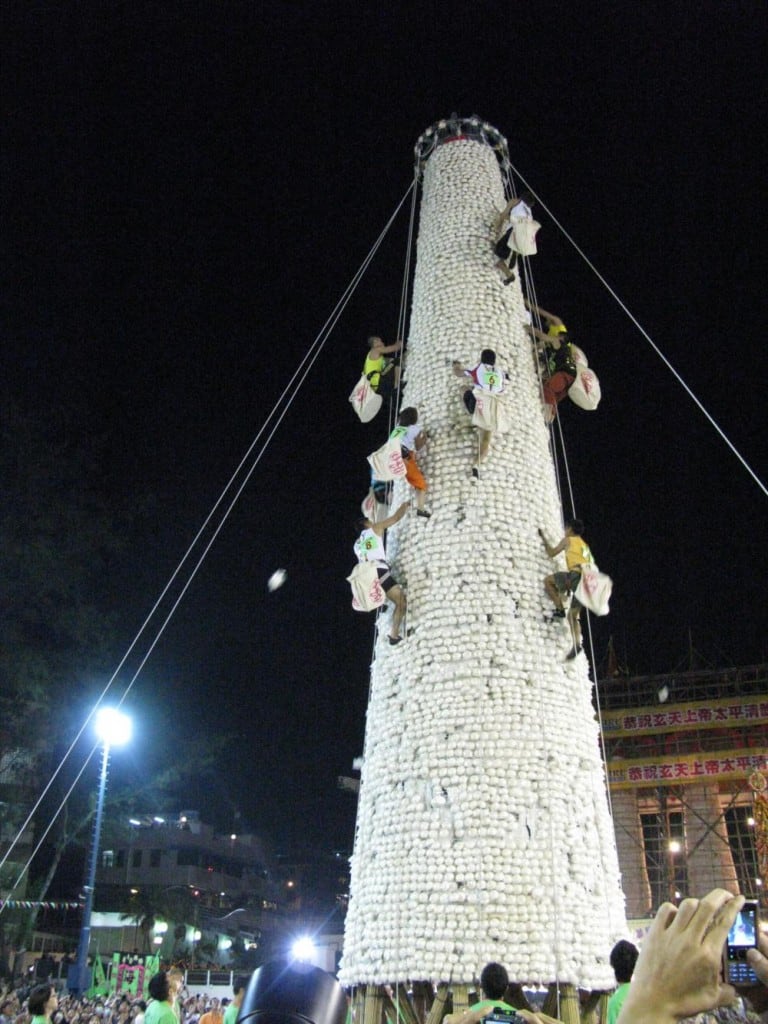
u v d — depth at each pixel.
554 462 19.42
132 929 57.53
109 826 39.69
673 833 48.75
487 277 19.67
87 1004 26.36
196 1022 25.58
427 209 21.23
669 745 49.72
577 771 15.28
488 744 14.96
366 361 19.89
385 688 16.31
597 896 14.37
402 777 15.17
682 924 3.12
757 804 27.23
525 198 20.03
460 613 16.09
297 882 74.06
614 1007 9.30
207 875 63.00
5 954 39.38
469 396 17.06
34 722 37.00
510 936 13.49
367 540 16.94
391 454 17.16
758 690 51.03
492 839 14.22
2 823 40.06
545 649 16.03
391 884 14.39
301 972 4.13
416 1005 13.66
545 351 19.98
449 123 22.42
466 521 16.88
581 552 16.72
